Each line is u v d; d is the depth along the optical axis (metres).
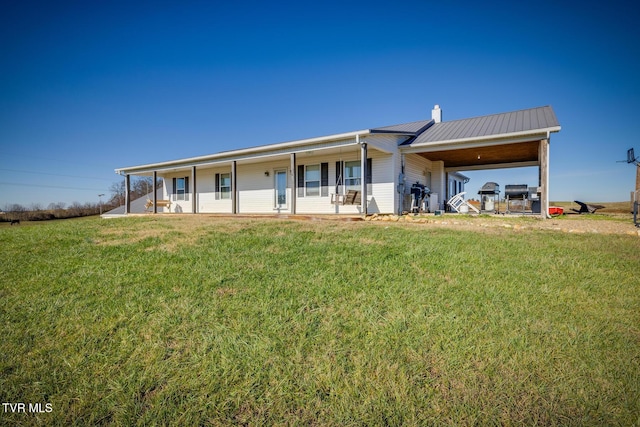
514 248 4.61
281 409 1.56
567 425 1.42
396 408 1.55
